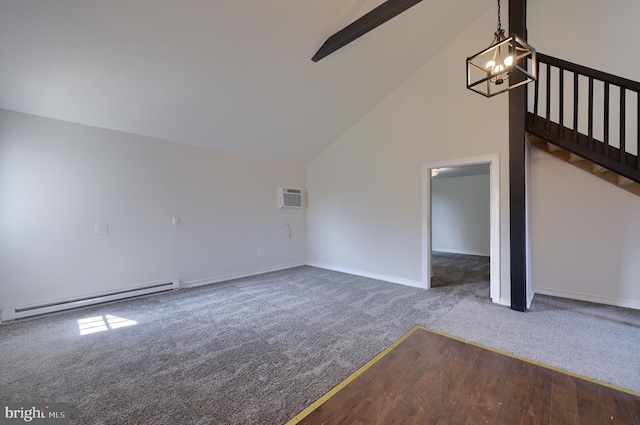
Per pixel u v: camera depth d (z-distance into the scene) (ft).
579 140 9.05
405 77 13.61
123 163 11.71
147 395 5.71
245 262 15.94
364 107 14.87
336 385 5.99
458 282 14.34
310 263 19.04
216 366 6.76
